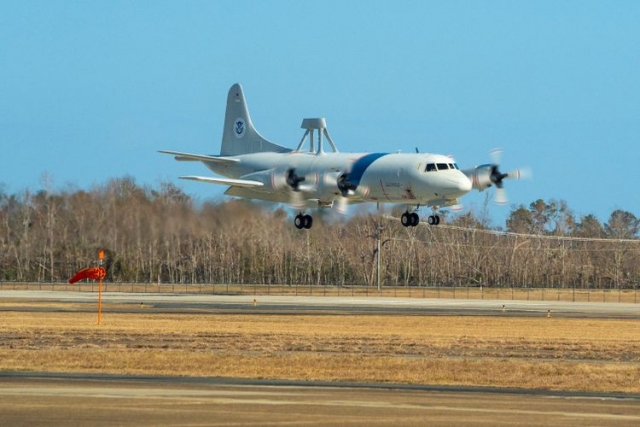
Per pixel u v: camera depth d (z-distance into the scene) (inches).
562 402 4170.8
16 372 5083.7
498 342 6894.7
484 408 3966.5
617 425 3599.9
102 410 3806.6
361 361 5620.1
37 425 3499.0
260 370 5211.6
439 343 6791.3
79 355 5846.5
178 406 3927.2
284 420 3631.9
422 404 4057.6
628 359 5999.0
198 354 5954.7
